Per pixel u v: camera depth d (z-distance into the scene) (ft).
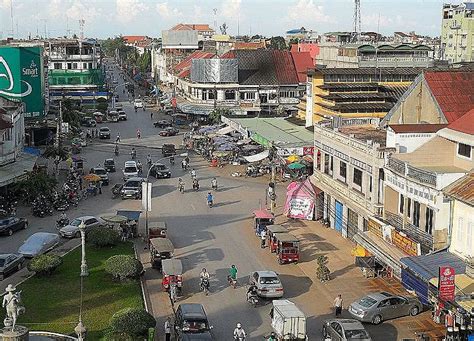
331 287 144.46
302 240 180.45
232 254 168.76
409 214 140.26
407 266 121.19
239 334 113.70
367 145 162.40
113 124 425.28
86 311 126.62
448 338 105.50
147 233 178.29
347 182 178.29
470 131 135.44
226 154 293.23
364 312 123.13
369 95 274.98
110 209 213.66
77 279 145.07
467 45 501.15
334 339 114.83
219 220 202.18
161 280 149.18
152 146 340.59
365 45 333.01
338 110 269.03
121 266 142.92
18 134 248.32
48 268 145.18
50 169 275.80
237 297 139.44
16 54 314.35
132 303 131.34
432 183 129.39
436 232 128.06
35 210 203.41
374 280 148.36
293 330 113.70
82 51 504.43
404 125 156.66
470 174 125.90
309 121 296.71
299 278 150.92
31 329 117.19
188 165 290.15
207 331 115.44
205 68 412.77
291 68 430.20
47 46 499.92
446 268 105.60
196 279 149.79
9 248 169.48
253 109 408.67
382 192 156.97
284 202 225.15
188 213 210.18
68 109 371.15
